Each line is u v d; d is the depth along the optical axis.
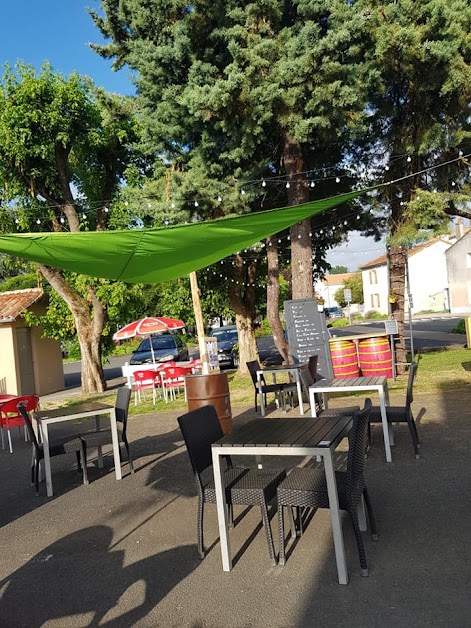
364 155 13.82
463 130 11.61
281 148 13.18
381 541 3.90
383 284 56.53
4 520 5.41
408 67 10.60
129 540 4.51
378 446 6.35
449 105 11.54
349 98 9.67
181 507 5.19
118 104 14.27
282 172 13.84
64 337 18.73
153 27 12.68
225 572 3.72
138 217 15.59
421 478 5.12
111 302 15.89
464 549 3.65
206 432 4.48
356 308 65.75
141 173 17.27
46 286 19.53
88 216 16.84
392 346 11.25
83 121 15.26
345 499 3.53
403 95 12.12
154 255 5.34
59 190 16.23
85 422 11.38
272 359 21.67
